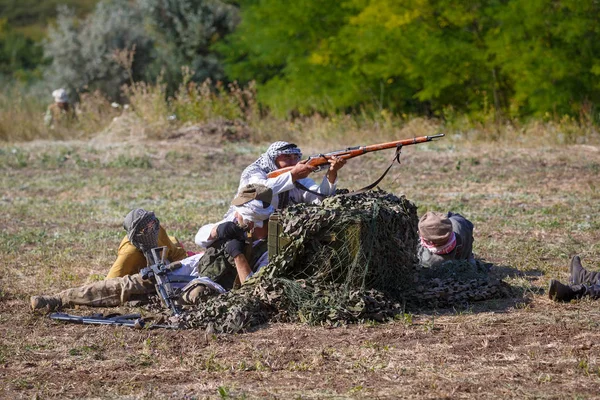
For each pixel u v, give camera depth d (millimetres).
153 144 51406
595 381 15109
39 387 15375
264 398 14656
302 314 18953
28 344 17891
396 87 64375
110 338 18188
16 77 116062
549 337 17547
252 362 16531
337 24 66000
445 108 60438
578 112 54969
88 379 15797
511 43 56406
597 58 55250
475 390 14820
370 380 15445
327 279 19594
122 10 87375
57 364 16641
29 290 22547
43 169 46406
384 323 18906
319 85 65188
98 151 49656
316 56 63906
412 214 21000
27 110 63344
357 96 63969
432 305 20141
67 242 29062
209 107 59562
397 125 56875
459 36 59562
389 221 19844
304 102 64812
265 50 68500
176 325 18703
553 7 56344
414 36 59250
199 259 21516
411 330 18297
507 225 30156
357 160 46344
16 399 14867
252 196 20438
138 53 83938
